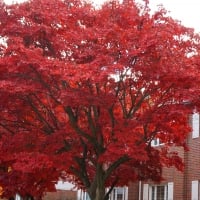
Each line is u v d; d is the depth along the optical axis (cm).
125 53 1307
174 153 1866
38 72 1370
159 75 1334
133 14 1418
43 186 1781
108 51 1321
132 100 1555
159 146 2206
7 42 1455
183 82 1349
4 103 1489
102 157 1466
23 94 1457
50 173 1580
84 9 1458
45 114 1638
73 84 1384
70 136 1570
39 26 1422
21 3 1480
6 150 1524
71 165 1563
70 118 1544
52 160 1459
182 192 2389
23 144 1530
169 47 1348
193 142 2348
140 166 1848
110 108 1475
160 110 1441
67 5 1531
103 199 1600
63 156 1480
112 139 1480
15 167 1432
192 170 2338
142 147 1440
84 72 1252
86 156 1655
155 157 1805
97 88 1389
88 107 1534
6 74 1398
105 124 1545
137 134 1502
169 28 1353
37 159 1422
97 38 1344
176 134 1641
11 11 1463
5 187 1764
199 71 1358
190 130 1641
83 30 1403
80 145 1628
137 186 2859
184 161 2388
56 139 1532
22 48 1305
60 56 1487
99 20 1461
